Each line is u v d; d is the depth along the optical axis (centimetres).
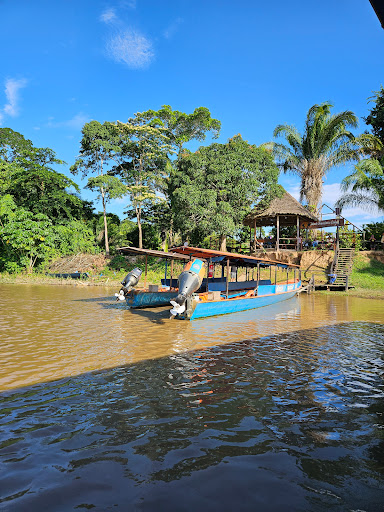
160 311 1415
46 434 395
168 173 3591
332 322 1223
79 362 675
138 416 445
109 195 3497
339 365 691
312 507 274
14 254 3375
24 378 582
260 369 655
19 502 276
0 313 1283
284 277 2752
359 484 307
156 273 3019
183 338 915
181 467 331
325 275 2678
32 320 1145
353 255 2819
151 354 747
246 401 500
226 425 423
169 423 426
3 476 313
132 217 3928
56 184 3850
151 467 330
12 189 3791
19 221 3322
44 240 3331
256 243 3338
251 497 286
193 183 2930
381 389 559
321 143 3291
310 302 1883
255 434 401
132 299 1433
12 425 416
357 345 870
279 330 1061
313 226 2847
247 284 1911
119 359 703
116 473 320
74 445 371
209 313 1279
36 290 2266
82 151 3853
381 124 2680
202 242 3631
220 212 2817
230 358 729
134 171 3812
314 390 550
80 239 3703
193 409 468
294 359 730
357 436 401
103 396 509
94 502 278
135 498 283
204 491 293
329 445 379
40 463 336
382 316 1379
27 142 4575
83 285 2669
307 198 3378
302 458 351
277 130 3434
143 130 3412
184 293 1134
